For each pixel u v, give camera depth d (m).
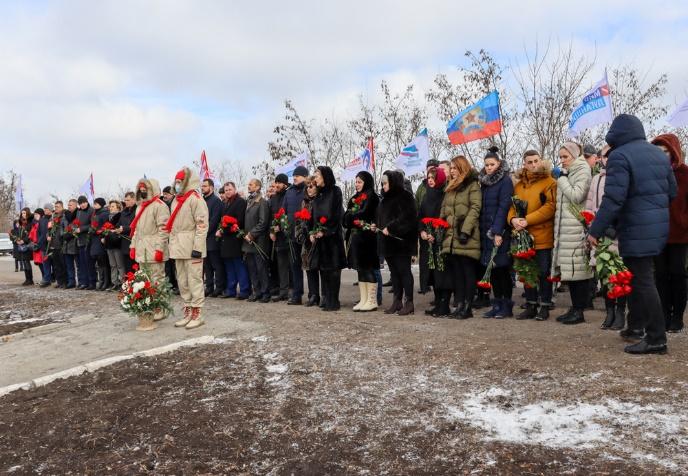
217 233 9.28
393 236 7.34
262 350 5.74
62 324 7.94
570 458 3.17
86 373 5.32
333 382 4.70
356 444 3.58
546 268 6.63
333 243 7.86
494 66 15.70
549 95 15.13
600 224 4.76
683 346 5.05
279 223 8.61
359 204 7.79
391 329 6.35
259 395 4.50
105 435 3.89
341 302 9.02
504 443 3.43
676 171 5.52
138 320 7.67
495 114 9.10
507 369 4.67
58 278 13.08
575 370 4.48
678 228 5.51
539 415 3.76
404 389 4.45
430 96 16.58
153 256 7.57
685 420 3.46
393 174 7.38
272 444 3.65
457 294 7.05
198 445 3.68
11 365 5.99
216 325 7.11
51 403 4.53
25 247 13.73
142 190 7.72
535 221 6.49
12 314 9.55
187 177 7.13
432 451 3.41
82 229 12.15
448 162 7.77
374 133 19.28
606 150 6.15
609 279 4.89
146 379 5.02
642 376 4.21
